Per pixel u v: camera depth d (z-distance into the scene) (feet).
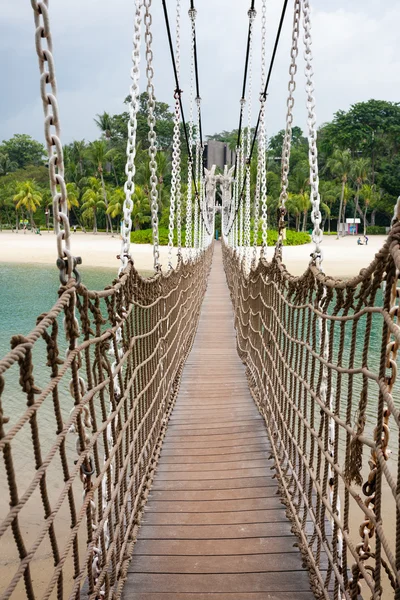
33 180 169.37
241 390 16.17
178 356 16.92
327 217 145.48
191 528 8.05
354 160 141.08
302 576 6.89
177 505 8.81
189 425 12.95
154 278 10.57
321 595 6.26
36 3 3.95
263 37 15.06
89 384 5.35
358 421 4.90
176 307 16.22
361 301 4.92
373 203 139.54
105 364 6.07
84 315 5.14
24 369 3.71
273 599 6.47
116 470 6.61
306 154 159.94
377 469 4.39
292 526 7.82
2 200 170.91
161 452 11.23
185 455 11.03
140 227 135.64
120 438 6.59
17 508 3.46
